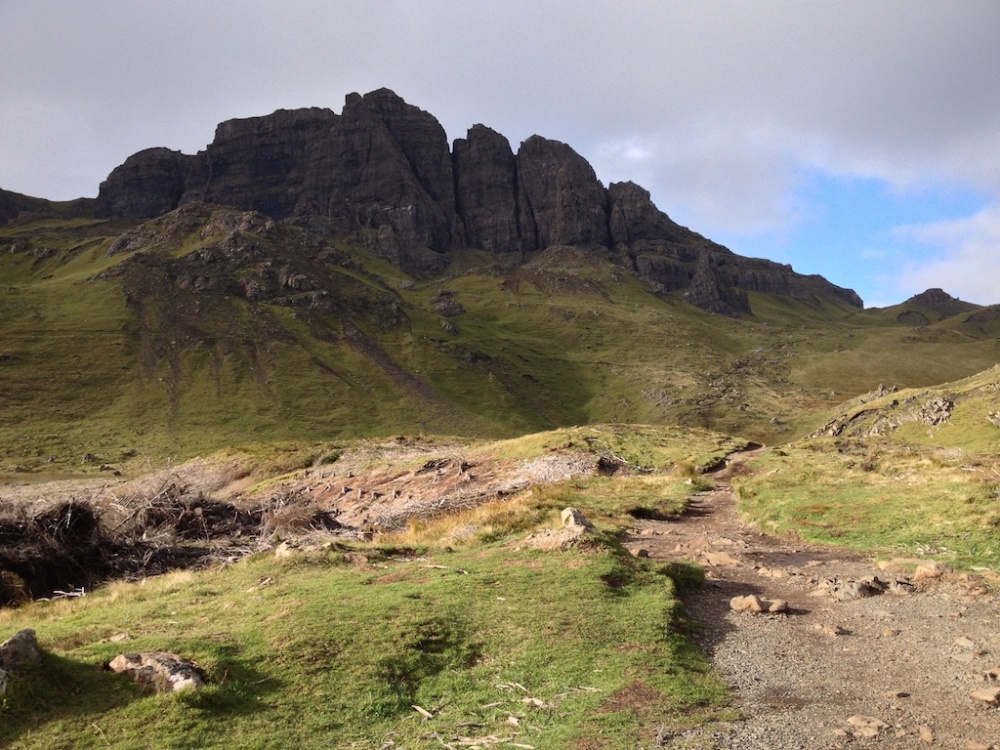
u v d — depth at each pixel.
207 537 30.94
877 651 11.45
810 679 10.38
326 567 17.66
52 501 27.64
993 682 9.75
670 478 38.06
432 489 46.50
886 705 9.30
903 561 16.77
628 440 53.94
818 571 17.47
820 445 49.09
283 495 53.50
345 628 11.74
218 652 10.62
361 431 157.38
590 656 10.88
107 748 7.87
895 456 35.16
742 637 12.54
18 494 81.19
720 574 17.64
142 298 199.25
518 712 9.16
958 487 22.59
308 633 11.48
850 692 9.81
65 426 136.88
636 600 13.77
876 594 14.88
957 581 14.93
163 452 126.94
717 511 28.69
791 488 28.58
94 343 173.38
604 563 16.06
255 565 18.81
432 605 13.10
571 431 56.69
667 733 8.45
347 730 8.71
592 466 44.81
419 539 23.62
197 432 142.25
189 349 181.50
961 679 10.00
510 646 11.32
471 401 192.38
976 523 18.59
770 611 14.09
